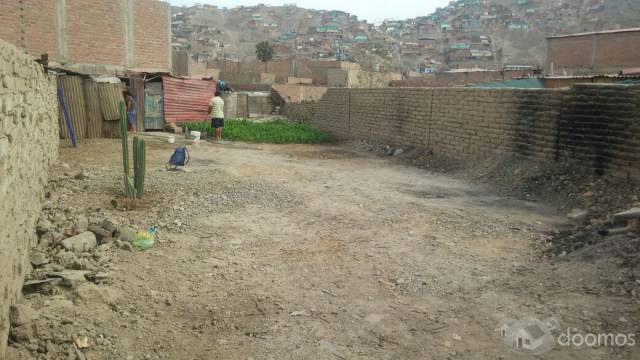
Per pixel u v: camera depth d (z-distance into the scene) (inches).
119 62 1042.7
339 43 4643.2
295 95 1380.4
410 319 187.2
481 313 190.1
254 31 5329.7
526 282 215.0
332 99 837.8
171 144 647.8
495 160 470.3
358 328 180.5
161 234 273.6
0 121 151.6
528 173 416.8
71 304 175.5
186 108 865.5
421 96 593.6
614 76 631.2
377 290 212.1
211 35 4623.5
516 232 288.4
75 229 252.8
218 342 168.9
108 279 204.4
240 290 209.2
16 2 821.2
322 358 161.5
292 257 248.2
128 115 745.0
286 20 6348.4
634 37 1358.3
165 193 356.8
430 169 531.2
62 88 632.4
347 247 263.6
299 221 309.4
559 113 400.8
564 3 5012.3
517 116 446.6
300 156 605.3
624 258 215.8
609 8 4392.2
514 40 4397.1
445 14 6648.6
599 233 259.4
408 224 304.7
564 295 197.9
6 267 148.4
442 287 214.4
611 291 195.2
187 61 1809.8
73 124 645.9
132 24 1066.7
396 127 652.1
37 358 144.1
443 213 329.4
